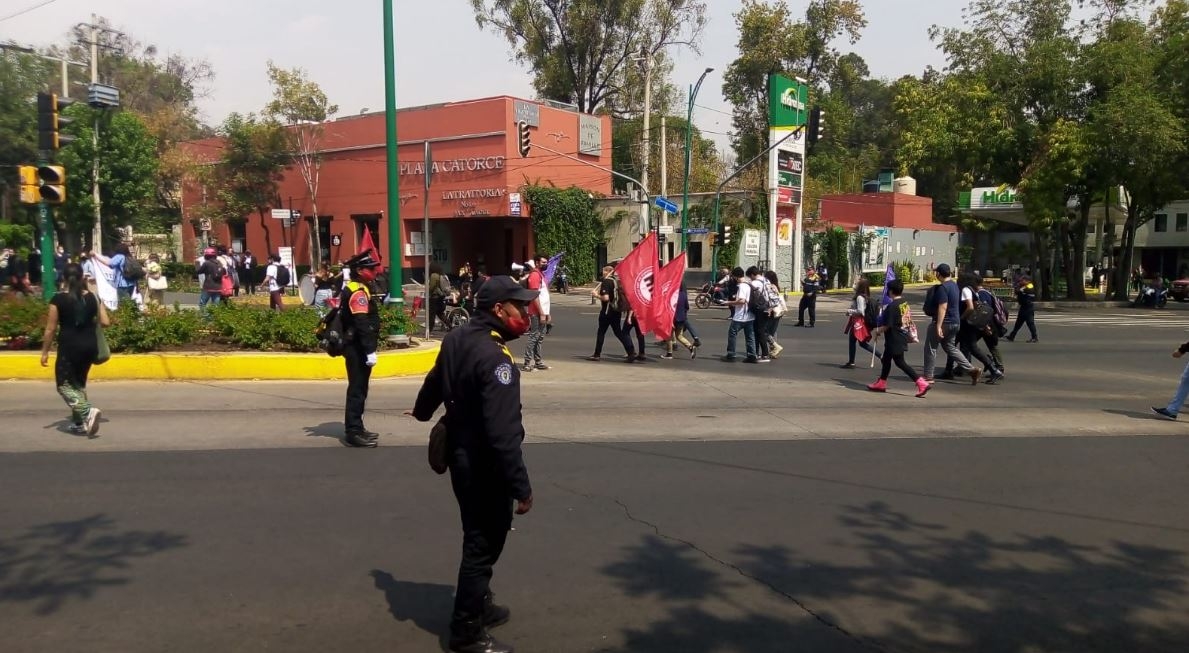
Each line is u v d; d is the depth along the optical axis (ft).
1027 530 19.43
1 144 111.96
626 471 24.22
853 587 16.07
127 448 25.90
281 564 16.76
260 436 27.73
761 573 16.71
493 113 130.41
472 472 13.12
